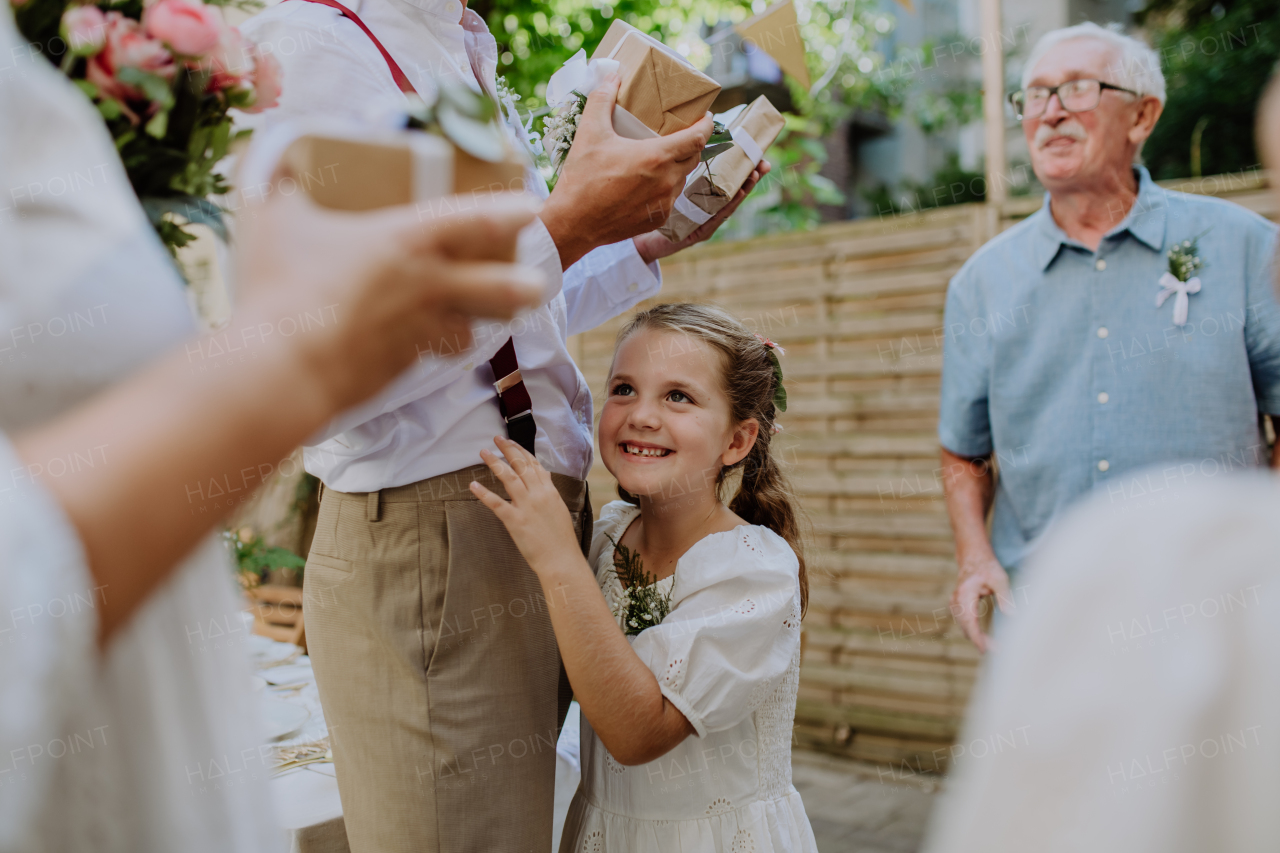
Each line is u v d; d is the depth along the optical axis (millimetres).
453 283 409
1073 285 1899
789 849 1295
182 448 372
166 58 645
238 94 711
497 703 1104
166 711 528
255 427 383
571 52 4391
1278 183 407
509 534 1132
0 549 330
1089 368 1882
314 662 1169
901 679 3230
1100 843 348
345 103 1007
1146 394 1838
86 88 626
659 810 1261
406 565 1088
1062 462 1908
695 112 1143
